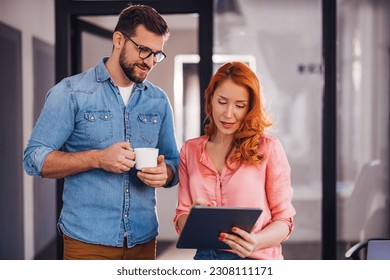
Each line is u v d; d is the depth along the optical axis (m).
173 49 5.63
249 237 1.56
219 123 1.76
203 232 1.56
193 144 1.85
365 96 3.50
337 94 3.50
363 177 3.54
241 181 1.72
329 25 3.45
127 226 2.04
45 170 1.92
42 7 4.09
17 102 3.80
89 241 1.99
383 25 3.48
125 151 1.88
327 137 3.50
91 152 1.91
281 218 1.73
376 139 3.52
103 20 3.97
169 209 5.43
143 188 2.08
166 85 5.63
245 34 3.53
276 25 3.53
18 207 3.83
